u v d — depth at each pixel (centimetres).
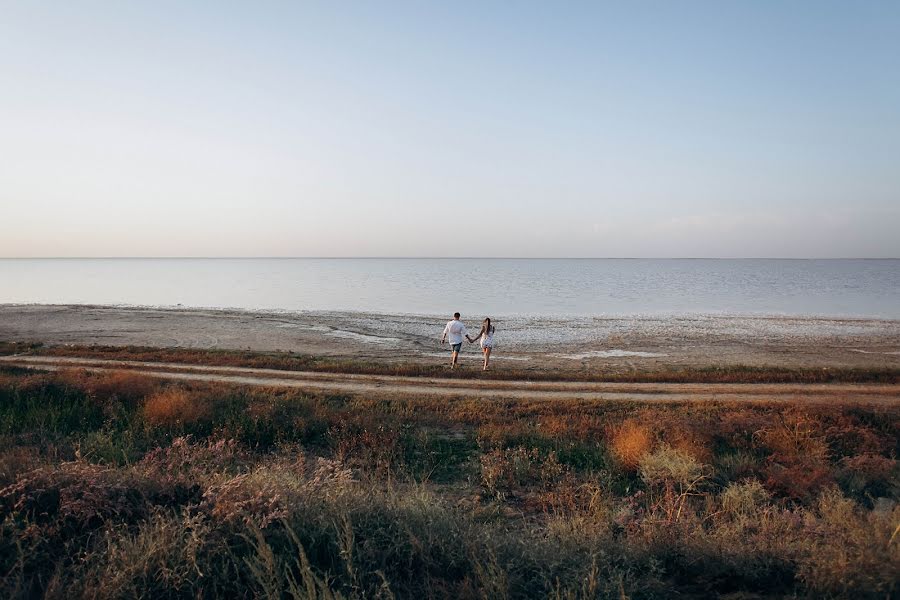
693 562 494
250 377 1916
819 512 700
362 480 771
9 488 508
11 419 1090
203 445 927
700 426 1166
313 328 3538
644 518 612
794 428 1166
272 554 406
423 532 484
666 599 436
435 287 8262
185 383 1717
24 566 419
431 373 1997
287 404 1360
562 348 2898
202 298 6197
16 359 2203
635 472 924
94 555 419
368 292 7200
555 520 631
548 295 6662
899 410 1431
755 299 5972
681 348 2889
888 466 913
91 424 1143
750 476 888
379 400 1545
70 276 12144
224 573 396
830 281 9631
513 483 848
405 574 443
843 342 3056
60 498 511
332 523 473
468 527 511
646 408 1502
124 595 375
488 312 4678
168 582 394
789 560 481
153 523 471
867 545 441
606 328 3581
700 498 787
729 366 2245
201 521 452
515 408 1479
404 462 947
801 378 1945
